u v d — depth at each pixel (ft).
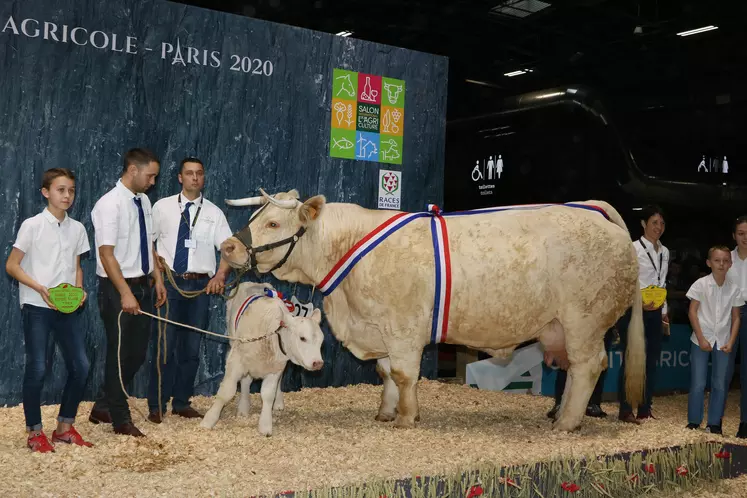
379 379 27.76
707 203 49.65
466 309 18.70
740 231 20.16
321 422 20.10
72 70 22.13
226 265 19.62
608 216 20.53
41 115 21.76
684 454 16.46
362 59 27.40
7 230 21.38
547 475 14.70
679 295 40.91
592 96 45.62
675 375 30.63
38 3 21.62
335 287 19.34
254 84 25.17
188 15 23.91
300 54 26.03
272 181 25.62
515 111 48.62
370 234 18.90
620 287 19.21
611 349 27.25
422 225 19.13
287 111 25.84
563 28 47.32
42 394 21.71
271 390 18.17
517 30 47.85
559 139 47.80
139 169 17.33
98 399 18.97
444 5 43.96
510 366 27.53
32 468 14.48
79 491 13.08
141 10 23.13
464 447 17.34
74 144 22.22
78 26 22.18
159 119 23.52
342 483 13.79
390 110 28.14
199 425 18.66
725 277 20.40
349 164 27.25
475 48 51.26
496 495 13.38
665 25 44.68
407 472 14.78
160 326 19.44
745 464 16.65
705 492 14.75
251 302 18.67
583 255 18.93
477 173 52.42
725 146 56.18
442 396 25.43
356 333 19.54
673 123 53.11
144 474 14.29
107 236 16.72
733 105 49.49
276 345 17.62
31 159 21.66
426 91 28.99
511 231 19.02
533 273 18.70
